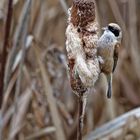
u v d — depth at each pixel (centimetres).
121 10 766
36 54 560
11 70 515
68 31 461
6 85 510
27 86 617
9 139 577
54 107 554
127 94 737
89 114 659
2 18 584
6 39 500
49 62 611
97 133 555
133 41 735
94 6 461
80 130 463
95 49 461
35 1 599
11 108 610
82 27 461
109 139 543
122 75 732
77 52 461
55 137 612
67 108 668
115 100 696
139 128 534
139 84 737
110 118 639
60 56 615
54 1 678
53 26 678
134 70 729
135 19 745
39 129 620
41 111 616
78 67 461
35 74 603
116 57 464
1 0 583
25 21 511
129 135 535
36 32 631
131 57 727
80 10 460
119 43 464
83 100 462
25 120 613
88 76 461
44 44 625
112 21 719
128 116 543
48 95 552
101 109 674
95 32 461
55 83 636
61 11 681
